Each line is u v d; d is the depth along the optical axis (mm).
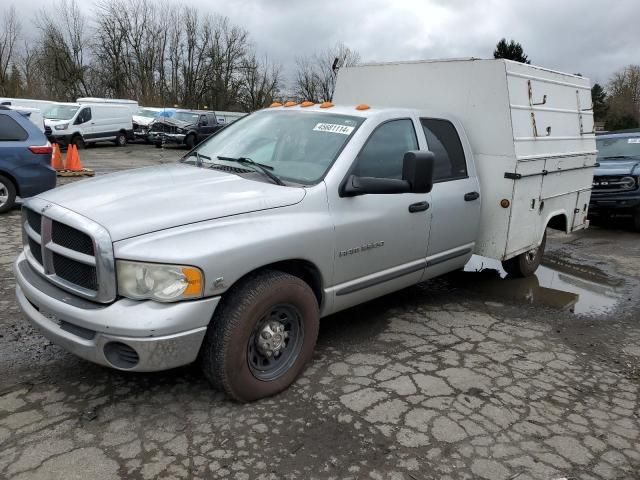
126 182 3691
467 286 6168
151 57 58062
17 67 51625
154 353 2900
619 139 11047
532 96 5457
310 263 3625
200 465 2793
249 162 4109
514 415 3410
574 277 6754
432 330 4742
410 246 4434
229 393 3273
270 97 62875
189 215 3105
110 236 2900
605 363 4270
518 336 4711
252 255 3176
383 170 4191
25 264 3633
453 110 5375
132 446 2920
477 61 5172
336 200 3771
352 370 3893
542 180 5711
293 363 3592
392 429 3184
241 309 3172
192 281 2934
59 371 3676
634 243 8891
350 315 5012
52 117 23984
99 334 2918
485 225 5363
